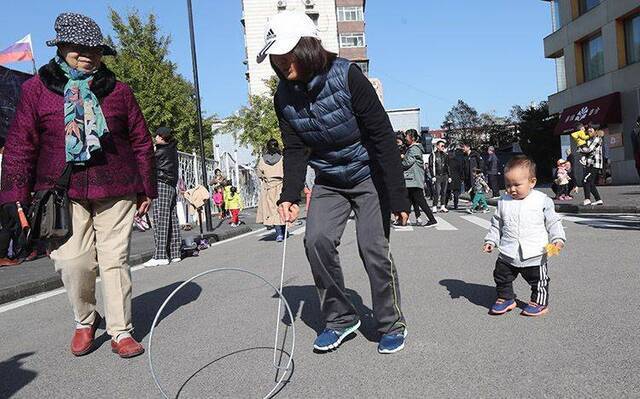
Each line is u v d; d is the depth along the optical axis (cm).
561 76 3675
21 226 354
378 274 337
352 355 338
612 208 1184
